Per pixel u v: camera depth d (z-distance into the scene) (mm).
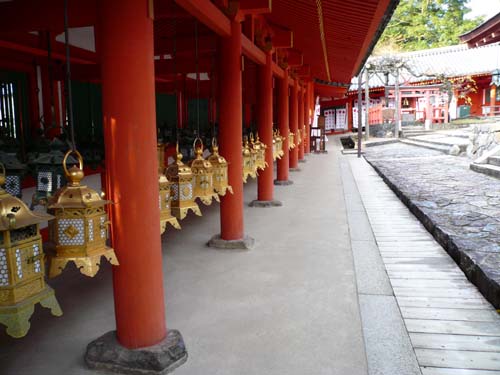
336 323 3703
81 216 2578
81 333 3590
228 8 5422
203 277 4781
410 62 32844
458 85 29562
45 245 2693
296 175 13328
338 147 25609
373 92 33750
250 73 13836
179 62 8961
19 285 2182
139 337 3049
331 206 8570
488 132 15414
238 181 5828
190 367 3072
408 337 3480
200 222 7270
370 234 6531
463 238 5707
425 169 13727
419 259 5445
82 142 6180
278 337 3477
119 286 3029
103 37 2834
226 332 3562
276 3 6930
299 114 17281
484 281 4336
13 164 3324
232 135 5758
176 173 4133
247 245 5758
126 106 2857
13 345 3396
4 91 6258
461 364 3109
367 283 4594
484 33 29594
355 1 5816
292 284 4566
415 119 31312
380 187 11219
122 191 2924
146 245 3010
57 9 4125
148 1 2865
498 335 3525
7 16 4199
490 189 9750
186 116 12234
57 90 7121
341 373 2990
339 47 9492
